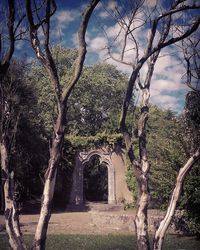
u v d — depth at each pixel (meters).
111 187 26.03
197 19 5.29
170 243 10.69
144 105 6.26
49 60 5.26
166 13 5.63
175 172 11.66
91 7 5.14
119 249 9.74
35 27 5.32
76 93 32.34
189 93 7.23
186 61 5.84
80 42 5.21
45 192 5.00
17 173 19.05
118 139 26.62
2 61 5.36
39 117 23.36
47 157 23.14
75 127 33.47
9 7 5.30
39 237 4.88
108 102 34.78
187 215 11.43
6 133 5.25
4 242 10.20
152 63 6.41
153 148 12.71
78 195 25.61
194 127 8.97
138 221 5.46
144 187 5.60
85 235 12.16
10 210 5.05
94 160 33.97
